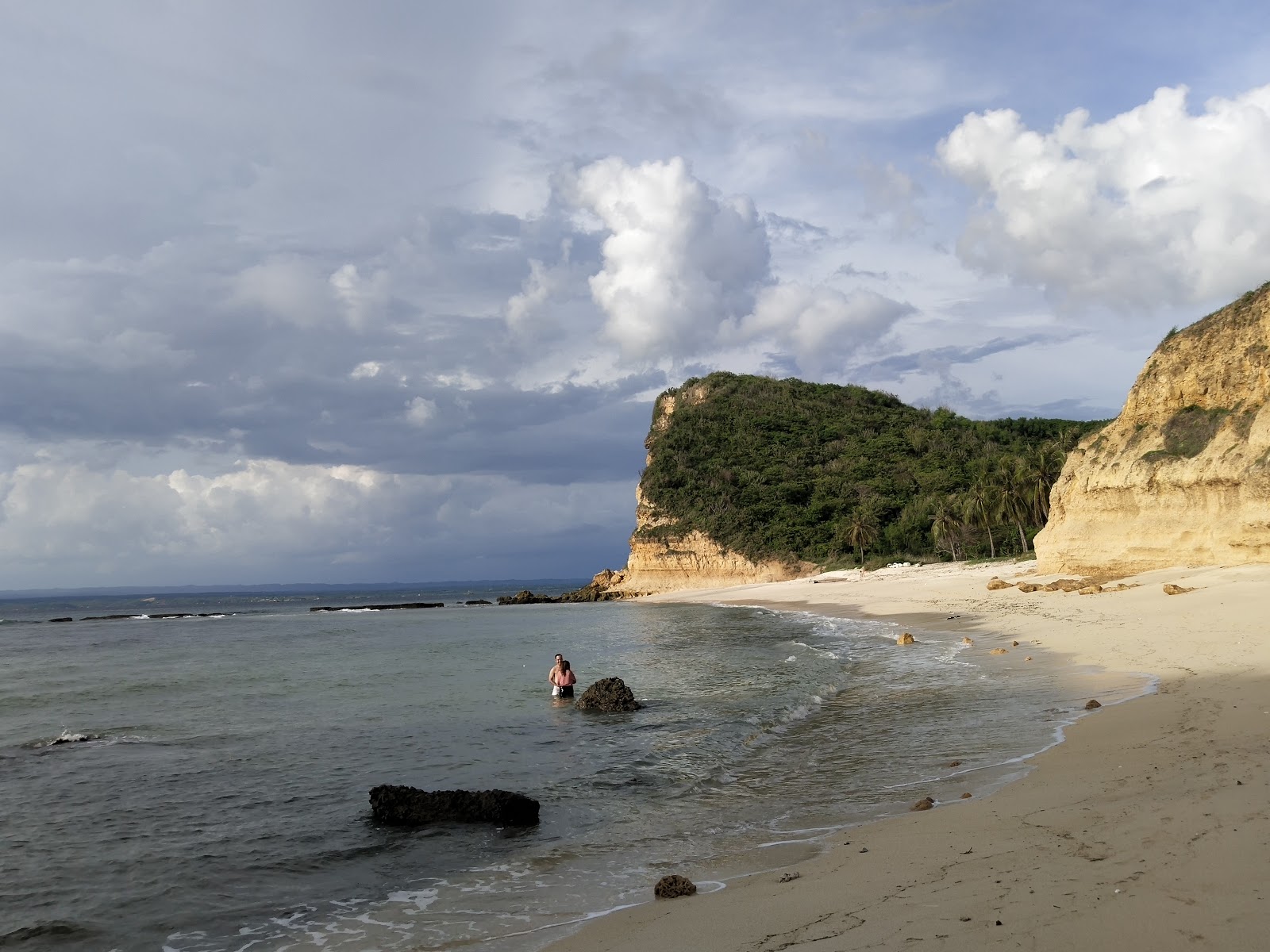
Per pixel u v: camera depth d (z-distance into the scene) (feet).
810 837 32.68
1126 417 140.46
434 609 361.30
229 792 46.93
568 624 201.36
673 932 23.03
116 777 50.88
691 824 37.22
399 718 70.03
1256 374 117.50
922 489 338.75
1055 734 44.55
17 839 38.81
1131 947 17.52
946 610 146.20
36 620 341.21
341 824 40.06
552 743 57.62
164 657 147.43
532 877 31.68
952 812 32.04
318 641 179.01
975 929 19.66
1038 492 233.35
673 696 76.64
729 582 328.90
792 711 63.98
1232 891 19.60
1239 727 38.29
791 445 399.24
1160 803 28.04
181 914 29.66
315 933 27.48
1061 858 23.95
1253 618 75.20
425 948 25.43
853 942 20.07
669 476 376.07
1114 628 85.40
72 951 26.81
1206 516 117.80
